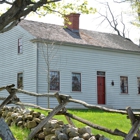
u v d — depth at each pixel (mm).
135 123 5059
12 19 6438
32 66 20656
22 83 21672
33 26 22719
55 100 20766
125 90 25031
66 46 21609
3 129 4609
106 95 23562
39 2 6770
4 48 24172
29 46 21156
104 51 23766
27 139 6746
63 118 10703
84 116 13508
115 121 12078
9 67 23359
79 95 22000
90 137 5934
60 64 21172
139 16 25250
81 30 26344
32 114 7820
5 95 23109
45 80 20422
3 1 7258
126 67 25141
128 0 20000
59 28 24250
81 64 22297
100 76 23438
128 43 27703
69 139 6066
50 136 6469
